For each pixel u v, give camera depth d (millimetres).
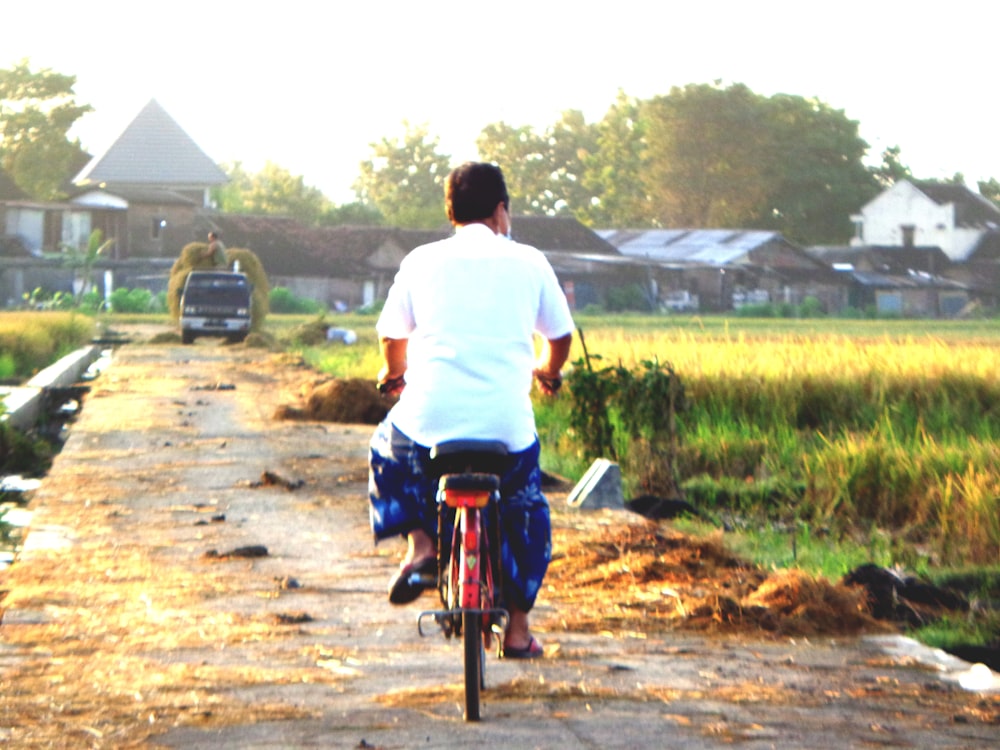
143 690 9586
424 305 8820
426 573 8891
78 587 13516
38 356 63719
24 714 8914
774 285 165125
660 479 24766
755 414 32469
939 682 10109
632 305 152750
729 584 13500
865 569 16422
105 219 149000
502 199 9102
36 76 199250
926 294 173750
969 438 27750
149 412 33281
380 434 9062
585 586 13875
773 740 8414
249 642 11234
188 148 185625
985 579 18219
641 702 9344
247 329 70875
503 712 9000
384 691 9617
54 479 21734
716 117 199625
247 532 17062
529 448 8922
